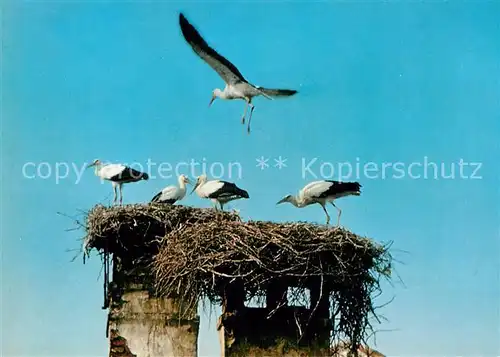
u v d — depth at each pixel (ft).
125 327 73.41
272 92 75.56
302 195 77.00
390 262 70.08
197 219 72.64
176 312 73.61
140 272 73.77
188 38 73.20
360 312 69.92
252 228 68.39
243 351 70.54
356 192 77.00
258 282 68.18
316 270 68.44
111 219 72.18
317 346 70.85
